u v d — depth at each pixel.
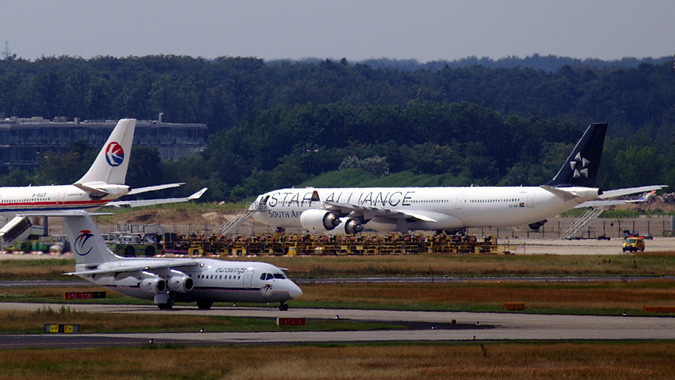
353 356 138.38
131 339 159.25
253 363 132.12
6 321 180.50
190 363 132.00
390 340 158.62
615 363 133.50
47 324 169.50
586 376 124.25
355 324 179.88
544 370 127.75
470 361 134.75
